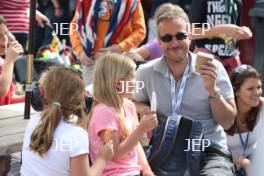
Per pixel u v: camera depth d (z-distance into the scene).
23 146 6.76
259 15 12.22
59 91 6.55
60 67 6.73
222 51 10.20
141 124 7.05
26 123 8.41
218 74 8.12
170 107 8.18
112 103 7.19
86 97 7.92
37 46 13.59
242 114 8.70
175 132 7.64
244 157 8.79
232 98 8.15
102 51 10.02
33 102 8.59
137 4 10.23
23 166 6.67
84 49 10.19
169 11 8.02
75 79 6.63
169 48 8.00
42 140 6.45
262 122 8.50
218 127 8.23
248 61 12.65
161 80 8.20
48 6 15.27
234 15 10.28
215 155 7.98
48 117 6.50
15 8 12.11
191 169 7.57
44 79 6.71
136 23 10.29
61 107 6.55
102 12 10.00
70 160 6.49
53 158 6.46
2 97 9.67
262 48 12.38
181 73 8.16
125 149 7.05
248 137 8.76
